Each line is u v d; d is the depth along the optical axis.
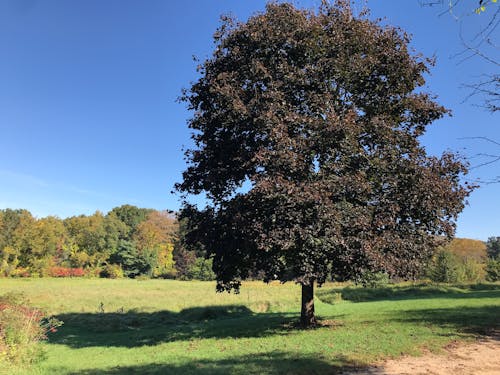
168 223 122.44
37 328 12.73
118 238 98.38
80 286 54.00
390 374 7.99
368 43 13.87
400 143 13.80
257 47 14.16
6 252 79.62
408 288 36.59
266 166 12.47
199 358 10.56
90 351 14.23
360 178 11.87
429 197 12.58
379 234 12.82
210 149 15.73
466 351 9.92
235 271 15.85
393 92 14.60
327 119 12.42
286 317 19.64
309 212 11.29
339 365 8.71
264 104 12.92
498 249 83.12
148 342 15.70
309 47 13.51
